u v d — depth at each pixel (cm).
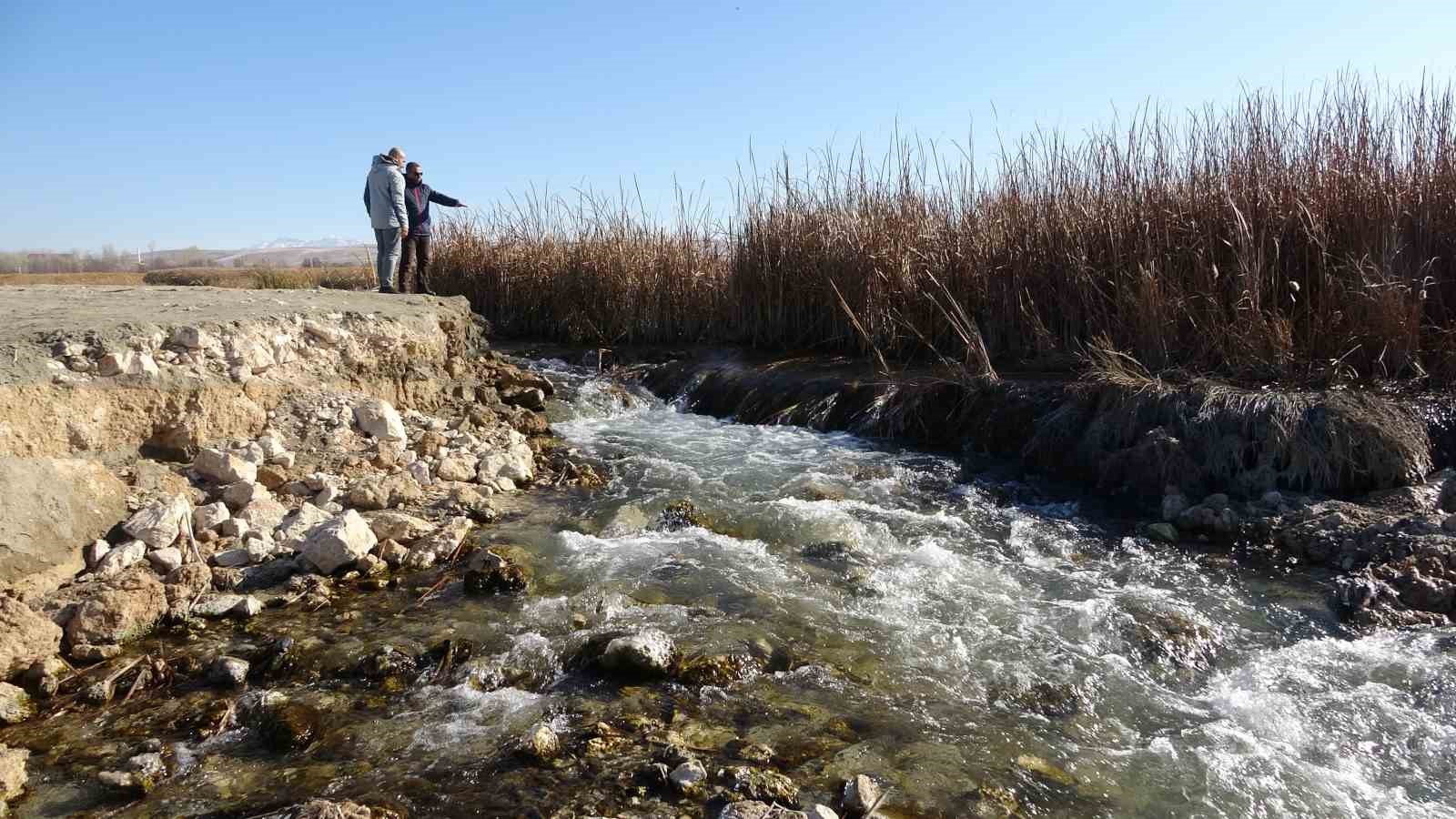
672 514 566
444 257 1428
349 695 355
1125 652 395
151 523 461
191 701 352
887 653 391
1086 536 540
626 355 1119
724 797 286
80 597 406
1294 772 310
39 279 2020
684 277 1174
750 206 1092
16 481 420
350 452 611
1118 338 756
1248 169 747
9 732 331
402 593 453
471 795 290
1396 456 541
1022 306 839
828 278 1004
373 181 1020
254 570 466
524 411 805
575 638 398
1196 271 729
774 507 577
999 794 294
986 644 400
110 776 297
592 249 1252
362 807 277
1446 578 434
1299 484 562
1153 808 291
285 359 654
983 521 570
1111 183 821
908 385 792
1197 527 543
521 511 585
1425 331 654
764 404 866
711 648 386
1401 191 686
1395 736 329
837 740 324
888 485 637
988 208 913
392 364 740
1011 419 710
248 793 293
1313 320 670
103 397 515
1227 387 629
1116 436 639
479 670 371
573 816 278
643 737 322
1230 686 366
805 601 443
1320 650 391
